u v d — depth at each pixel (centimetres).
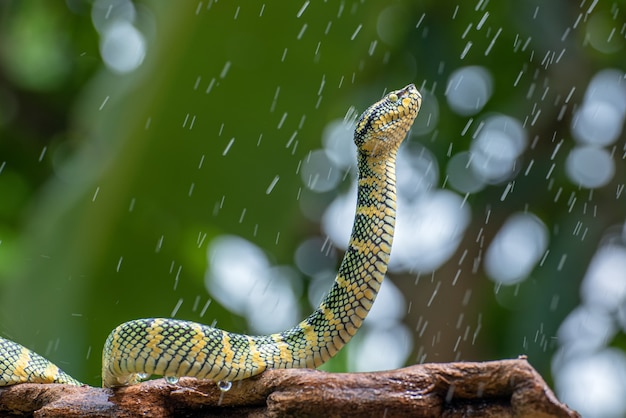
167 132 1341
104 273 1347
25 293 1313
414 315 2012
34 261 1316
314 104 1378
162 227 1362
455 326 1981
